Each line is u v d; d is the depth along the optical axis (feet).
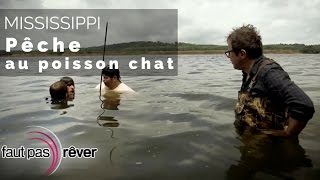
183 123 5.15
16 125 5.22
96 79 13.87
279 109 4.11
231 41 4.36
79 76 15.81
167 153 3.79
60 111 6.29
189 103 6.96
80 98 7.79
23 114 6.08
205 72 16.58
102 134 4.61
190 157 3.64
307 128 4.65
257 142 4.04
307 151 3.73
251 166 3.34
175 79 13.08
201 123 5.10
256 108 4.30
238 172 3.21
